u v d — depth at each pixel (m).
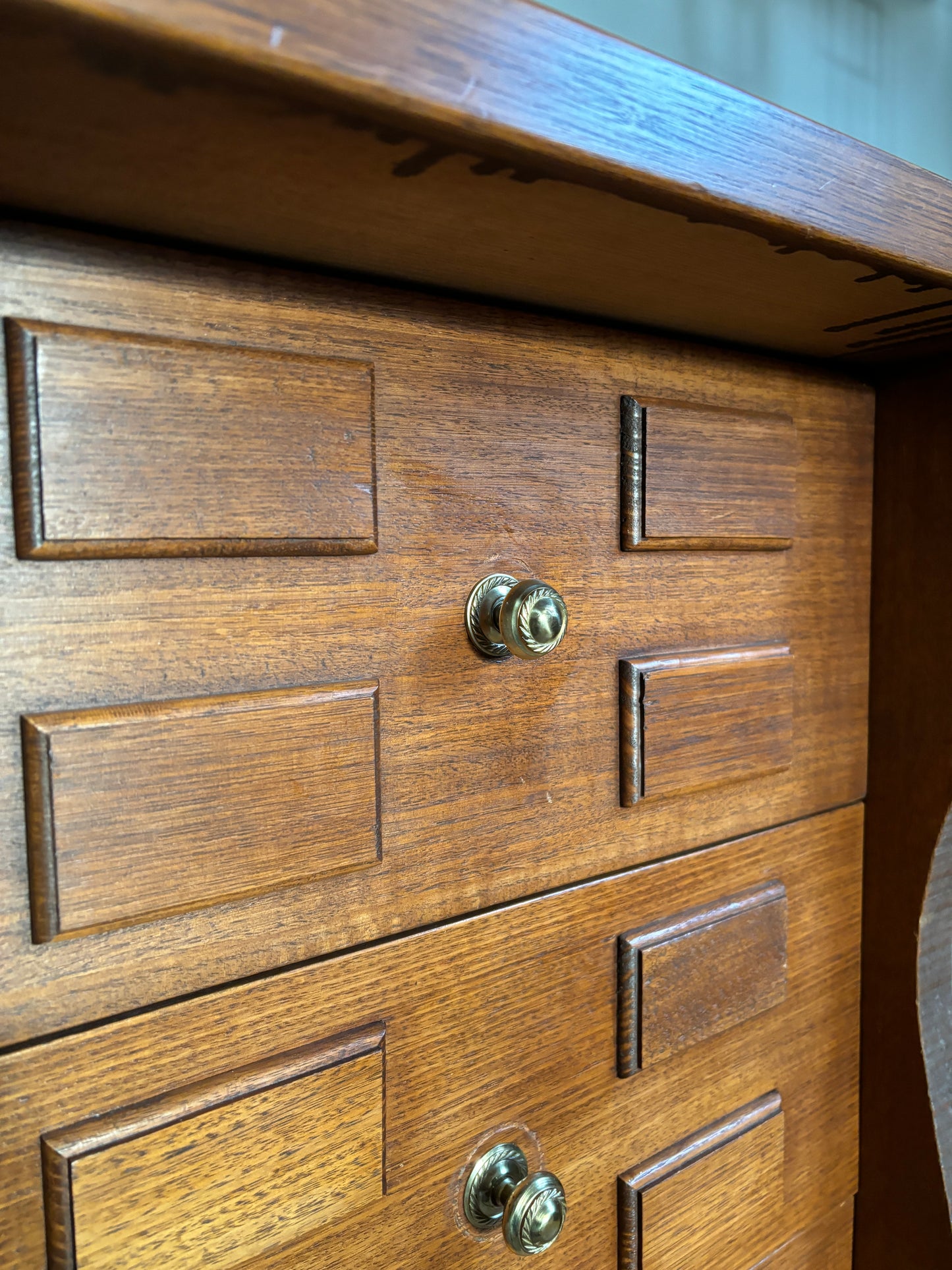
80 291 0.30
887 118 0.81
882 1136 0.61
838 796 0.59
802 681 0.56
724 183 0.29
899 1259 0.60
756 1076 0.55
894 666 0.59
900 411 0.58
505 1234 0.38
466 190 0.27
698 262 0.35
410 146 0.24
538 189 0.27
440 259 0.34
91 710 0.31
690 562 0.49
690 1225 0.50
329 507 0.35
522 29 0.24
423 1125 0.40
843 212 0.33
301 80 0.20
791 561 0.55
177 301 0.32
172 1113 0.33
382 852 0.38
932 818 0.57
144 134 0.23
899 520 0.58
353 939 0.38
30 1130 0.30
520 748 0.43
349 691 0.36
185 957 0.33
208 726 0.33
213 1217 0.34
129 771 0.31
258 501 0.34
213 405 0.32
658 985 0.48
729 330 0.47
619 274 0.37
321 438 0.35
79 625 0.31
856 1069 0.61
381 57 0.22
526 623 0.37
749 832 0.54
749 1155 0.54
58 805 0.30
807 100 0.74
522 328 0.42
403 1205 0.40
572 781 0.45
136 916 0.31
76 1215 0.31
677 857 0.50
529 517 0.43
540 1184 0.38
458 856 0.41
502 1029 0.43
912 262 0.36
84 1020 0.31
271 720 0.34
